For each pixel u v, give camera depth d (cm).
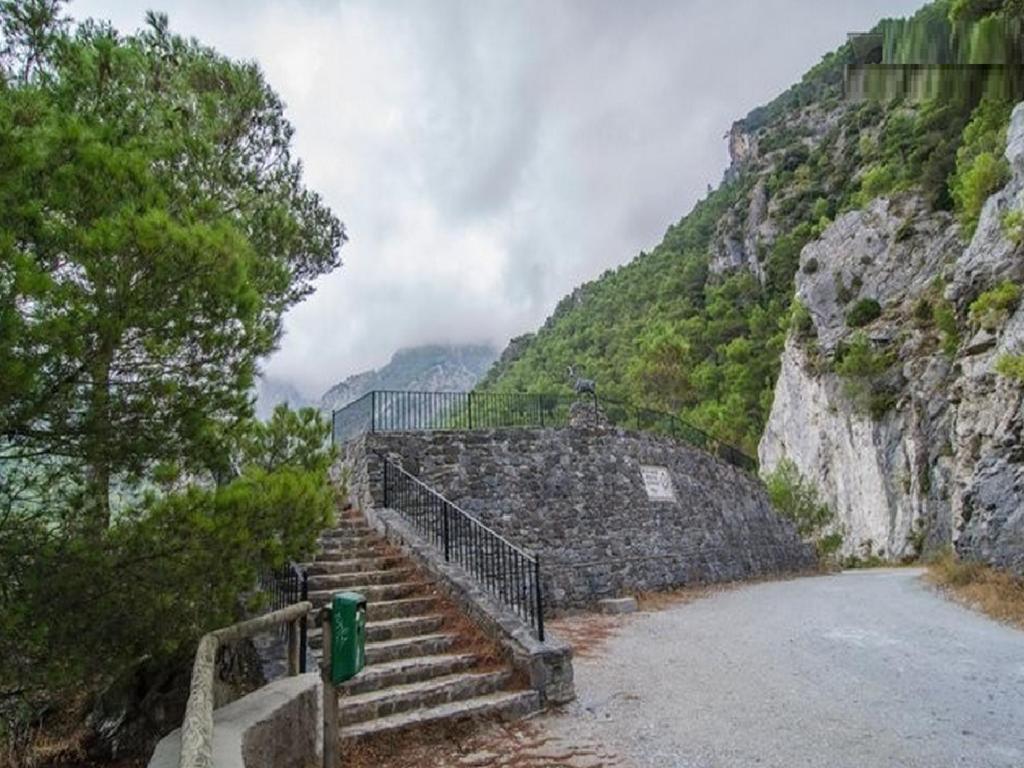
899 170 4325
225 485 505
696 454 1723
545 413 1527
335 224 1137
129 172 428
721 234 7412
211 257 427
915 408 3025
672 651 837
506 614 684
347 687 571
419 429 1166
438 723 543
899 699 636
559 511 1243
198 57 934
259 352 494
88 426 403
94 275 392
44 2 503
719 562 1585
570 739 537
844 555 3303
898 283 3656
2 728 546
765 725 564
